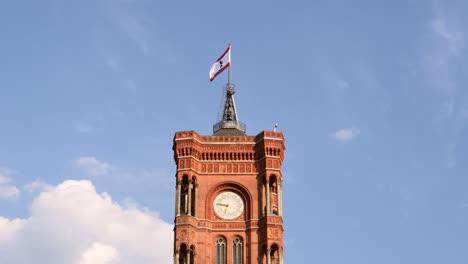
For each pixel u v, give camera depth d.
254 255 124.00
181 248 123.62
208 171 130.88
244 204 128.88
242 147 132.38
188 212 125.88
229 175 130.62
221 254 125.25
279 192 128.25
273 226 124.56
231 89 146.38
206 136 133.00
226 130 139.12
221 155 132.00
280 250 123.31
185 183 129.25
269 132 131.88
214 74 144.50
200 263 123.75
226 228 126.75
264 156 130.50
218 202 129.00
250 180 130.12
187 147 130.75
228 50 145.50
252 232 125.75
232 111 143.62
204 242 125.25
